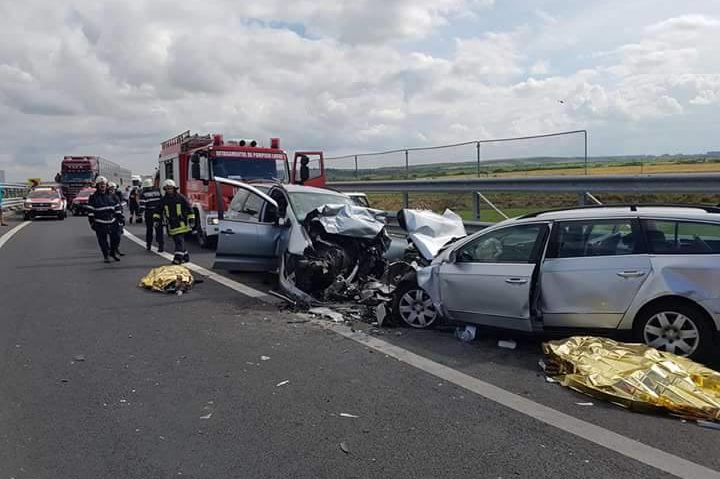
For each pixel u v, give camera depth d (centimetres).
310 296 866
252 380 542
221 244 1005
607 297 578
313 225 929
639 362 516
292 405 480
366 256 933
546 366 566
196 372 565
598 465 376
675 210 586
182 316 804
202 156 1566
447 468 374
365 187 1827
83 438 420
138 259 1391
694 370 496
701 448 400
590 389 495
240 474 367
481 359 603
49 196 2992
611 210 611
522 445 405
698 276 545
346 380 541
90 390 517
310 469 373
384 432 428
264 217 1044
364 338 686
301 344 662
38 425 443
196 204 1630
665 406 453
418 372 562
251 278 1113
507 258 639
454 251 679
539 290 612
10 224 2647
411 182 1595
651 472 366
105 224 1320
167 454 395
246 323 763
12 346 654
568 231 613
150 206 1544
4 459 388
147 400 493
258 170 1560
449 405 479
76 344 664
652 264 564
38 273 1184
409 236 789
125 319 787
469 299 657
